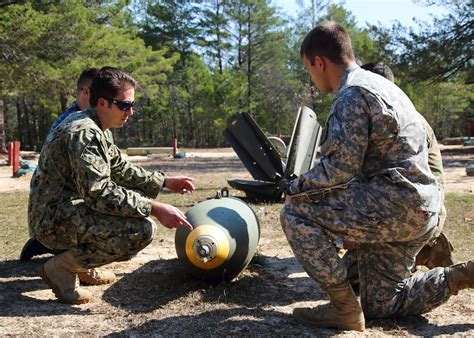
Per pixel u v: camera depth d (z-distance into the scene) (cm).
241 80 4525
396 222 310
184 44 4838
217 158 2561
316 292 421
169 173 1655
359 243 344
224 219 422
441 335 324
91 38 2169
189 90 4747
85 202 362
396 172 307
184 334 326
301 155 712
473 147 3117
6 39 1939
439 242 414
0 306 381
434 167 404
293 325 341
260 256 528
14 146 1518
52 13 2050
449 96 4928
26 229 689
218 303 390
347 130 304
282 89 4953
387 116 305
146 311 372
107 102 383
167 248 583
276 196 899
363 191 314
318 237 319
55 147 367
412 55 2403
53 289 391
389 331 329
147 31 4769
